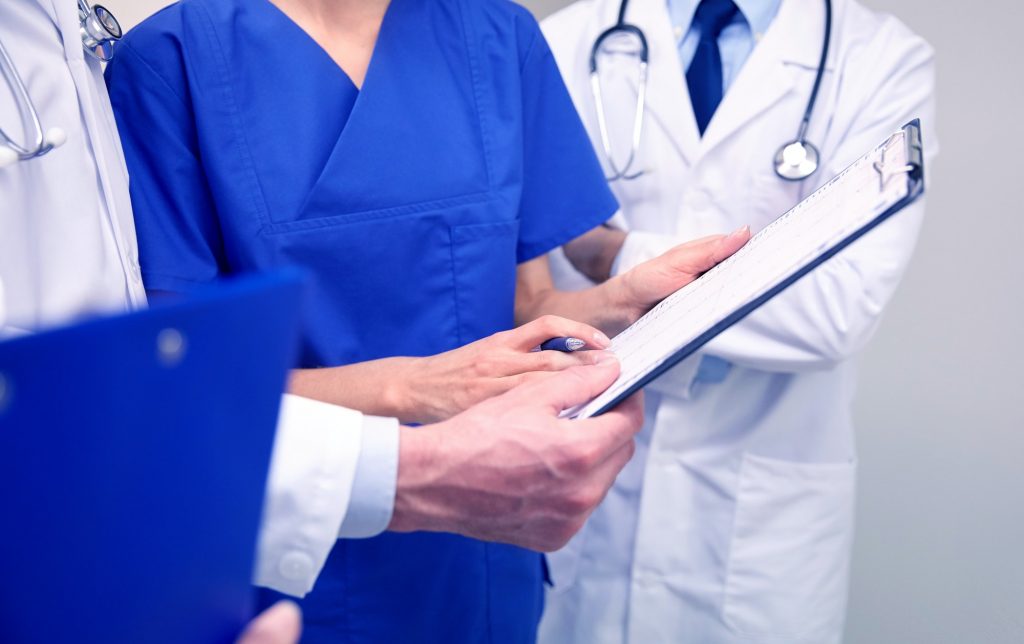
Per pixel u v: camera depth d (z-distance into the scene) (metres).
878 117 1.14
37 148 0.60
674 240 1.12
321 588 0.85
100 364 0.26
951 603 1.76
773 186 1.17
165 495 0.29
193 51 0.82
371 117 0.86
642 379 0.58
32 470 0.26
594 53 1.24
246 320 0.29
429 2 0.92
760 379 1.21
